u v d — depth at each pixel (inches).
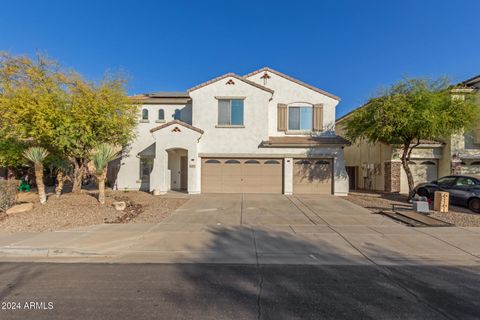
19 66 549.6
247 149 689.0
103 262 231.1
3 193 393.7
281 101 735.1
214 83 697.0
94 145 546.6
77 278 196.9
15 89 524.7
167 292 175.0
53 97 513.0
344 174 671.1
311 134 726.5
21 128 490.9
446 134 533.3
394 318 145.0
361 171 911.7
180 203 518.6
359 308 155.3
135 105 668.1
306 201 555.8
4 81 537.3
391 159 737.0
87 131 528.7
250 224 358.0
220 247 267.7
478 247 268.8
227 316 146.3
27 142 553.3
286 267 220.8
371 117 560.4
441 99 512.1
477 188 463.8
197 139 671.8
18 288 179.8
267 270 214.4
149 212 431.2
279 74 736.3
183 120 772.6
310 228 337.7
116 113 587.8
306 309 154.3
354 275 204.5
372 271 212.7
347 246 270.5
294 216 409.1
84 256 247.0
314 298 167.6
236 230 327.6
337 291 177.5
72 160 568.1
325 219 389.7
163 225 349.7
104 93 557.9
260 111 692.1
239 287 183.2
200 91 697.0
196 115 695.1
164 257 243.4
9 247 255.9
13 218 366.0
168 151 735.1
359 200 576.1
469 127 538.9
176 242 281.4
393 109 516.4
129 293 173.3
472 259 240.2
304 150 679.7
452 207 490.9
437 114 505.4
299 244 276.7
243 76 741.3
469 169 706.2
